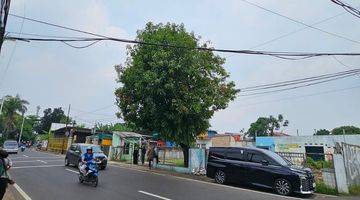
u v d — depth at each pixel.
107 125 64.75
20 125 86.31
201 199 11.64
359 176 17.72
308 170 14.74
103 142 43.75
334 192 15.55
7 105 72.88
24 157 32.91
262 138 47.12
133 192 12.72
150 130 24.06
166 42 20.95
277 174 14.53
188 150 22.75
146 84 21.62
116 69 24.03
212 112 22.75
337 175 15.82
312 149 41.59
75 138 54.53
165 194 12.41
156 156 25.88
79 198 11.20
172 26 22.30
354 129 68.94
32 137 95.12
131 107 22.62
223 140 51.25
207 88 21.86
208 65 22.00
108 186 14.26
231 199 11.91
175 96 21.22
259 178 15.15
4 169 8.88
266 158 15.40
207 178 19.25
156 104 22.00
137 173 20.47
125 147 35.53
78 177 16.73
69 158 23.20
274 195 13.68
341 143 17.05
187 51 20.86
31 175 17.45
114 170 22.06
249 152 16.16
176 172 22.52
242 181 15.83
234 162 16.38
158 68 21.05
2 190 8.82
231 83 23.53
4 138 71.88
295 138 43.44
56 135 65.81
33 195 11.56
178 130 22.31
